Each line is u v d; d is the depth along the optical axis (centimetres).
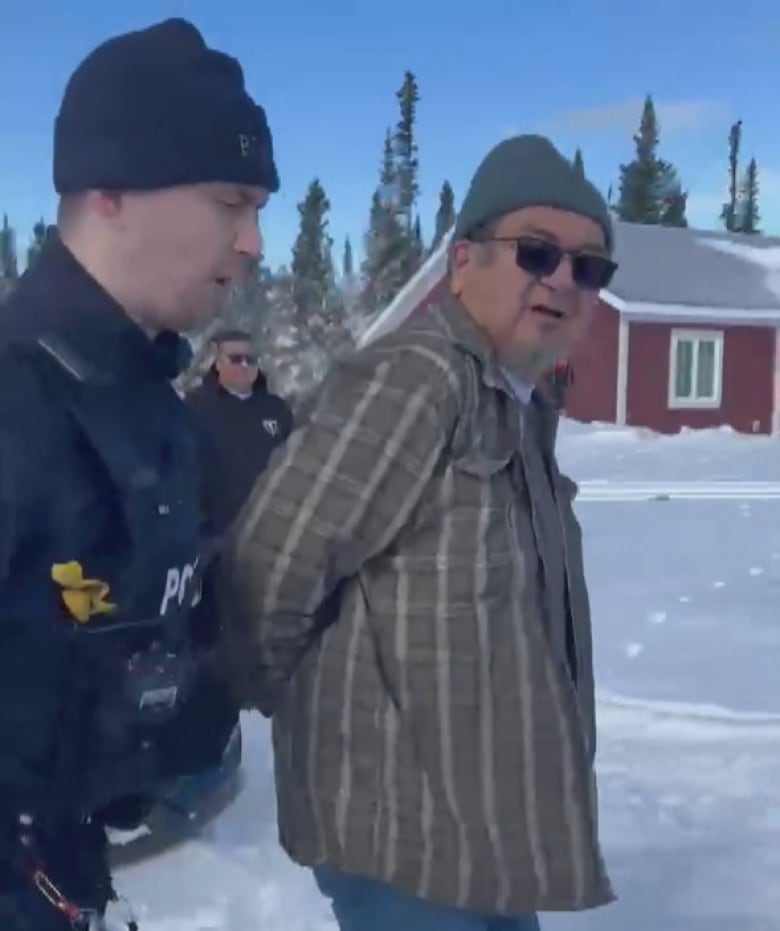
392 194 5247
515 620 204
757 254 3081
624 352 2702
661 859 421
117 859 227
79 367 143
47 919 144
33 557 140
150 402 152
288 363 3209
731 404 2812
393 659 202
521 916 226
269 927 364
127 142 147
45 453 139
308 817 212
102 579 144
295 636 204
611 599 870
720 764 516
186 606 158
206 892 379
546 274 207
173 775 158
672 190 5444
